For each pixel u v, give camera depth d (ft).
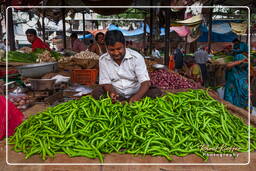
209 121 6.93
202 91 8.43
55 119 6.86
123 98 9.84
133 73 9.46
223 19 52.08
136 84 10.02
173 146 6.10
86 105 7.29
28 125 7.18
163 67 17.66
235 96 14.52
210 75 22.29
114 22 65.16
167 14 21.31
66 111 7.09
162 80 15.44
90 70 15.40
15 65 15.16
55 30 62.23
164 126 6.62
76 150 5.98
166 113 7.09
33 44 18.95
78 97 12.57
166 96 7.99
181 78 15.97
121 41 7.74
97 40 21.03
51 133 6.52
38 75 13.09
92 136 6.32
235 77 14.39
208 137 6.44
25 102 10.65
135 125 6.61
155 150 5.98
